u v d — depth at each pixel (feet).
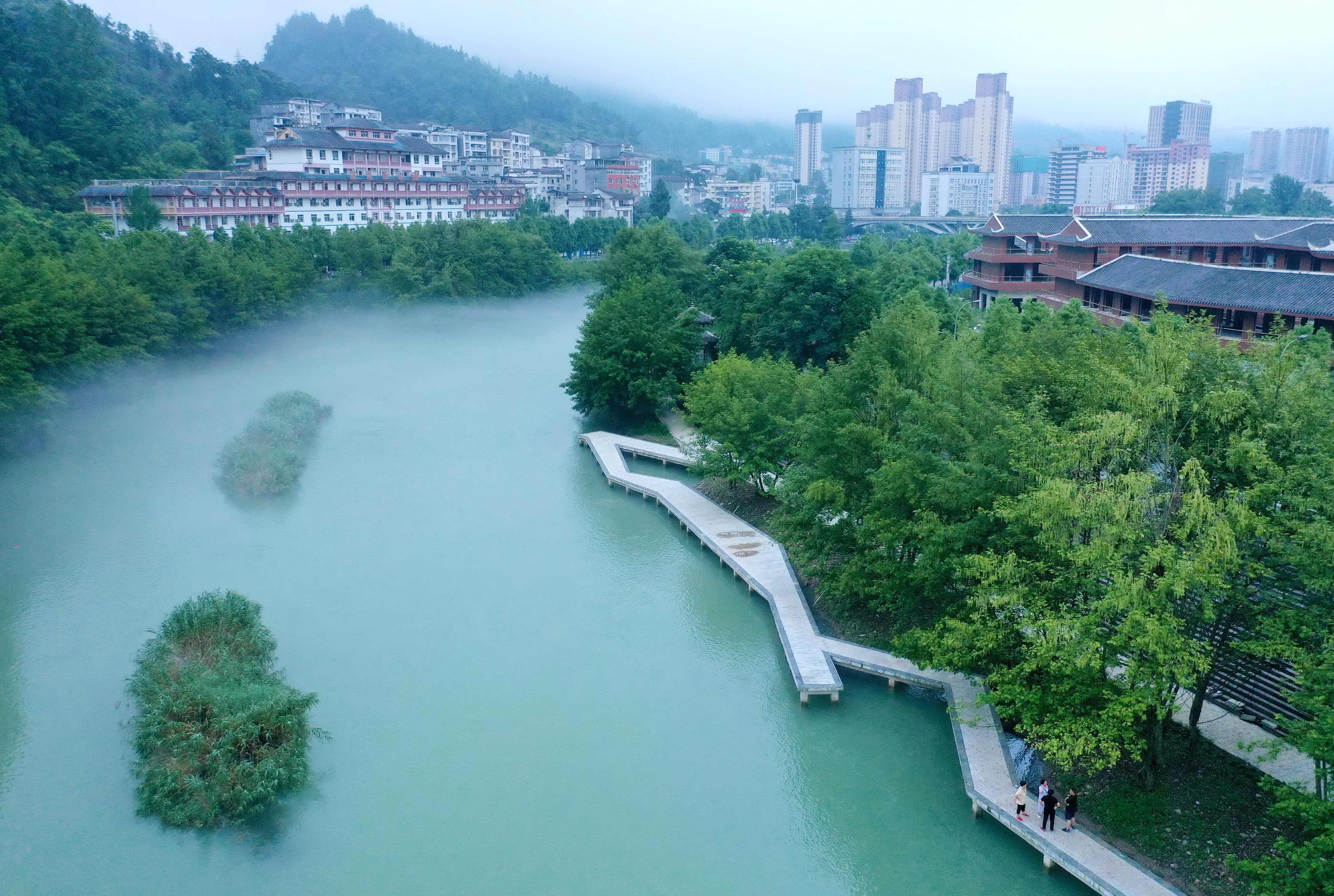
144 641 158.92
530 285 526.16
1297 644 96.73
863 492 150.61
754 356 309.01
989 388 139.44
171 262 344.49
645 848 112.27
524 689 146.00
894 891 104.94
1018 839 109.60
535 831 115.34
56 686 145.28
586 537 205.77
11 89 476.54
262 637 148.36
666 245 406.41
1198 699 110.32
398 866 109.19
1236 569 98.48
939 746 129.29
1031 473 114.21
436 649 157.79
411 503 226.99
